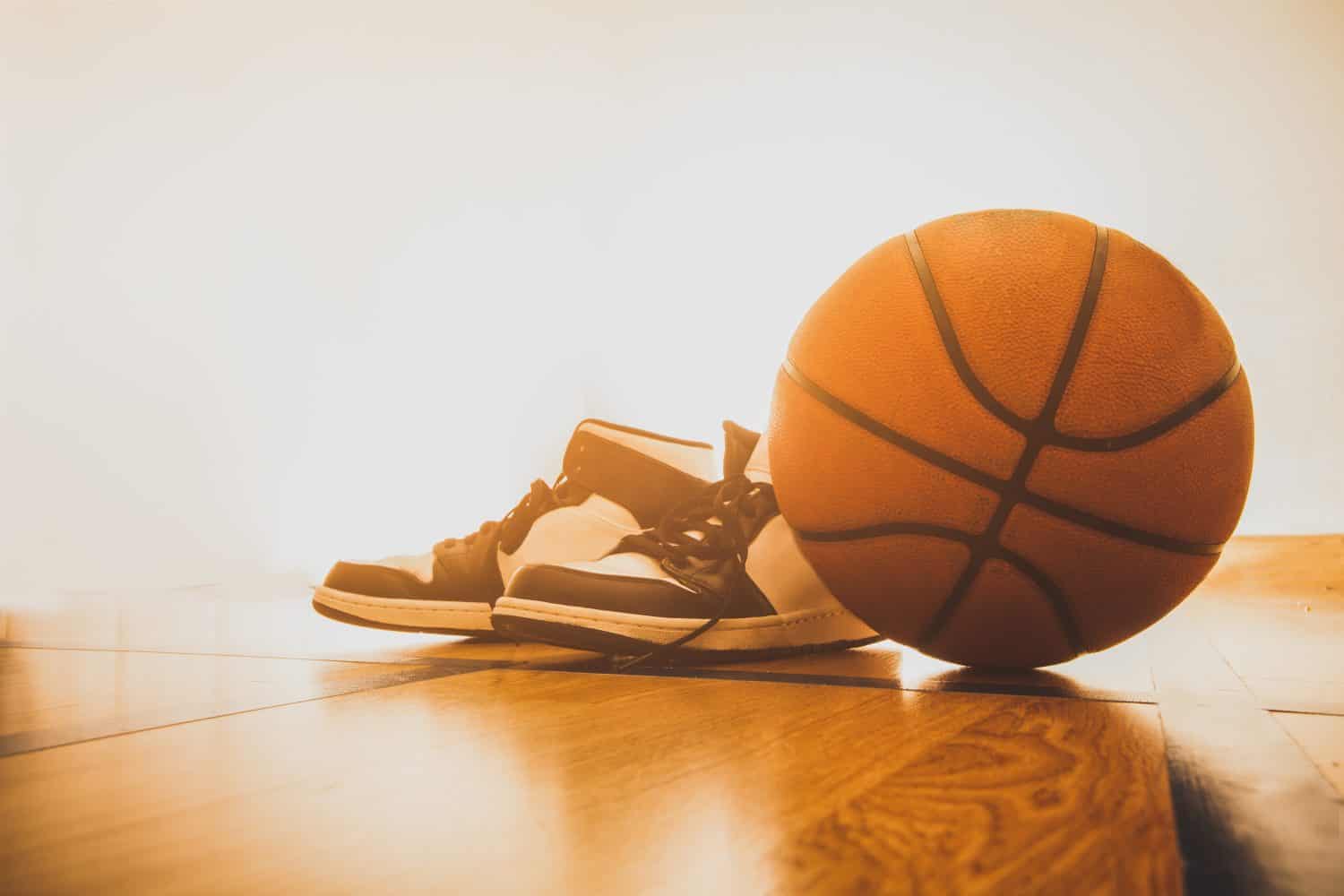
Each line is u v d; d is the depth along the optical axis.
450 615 1.07
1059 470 0.77
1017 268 0.79
